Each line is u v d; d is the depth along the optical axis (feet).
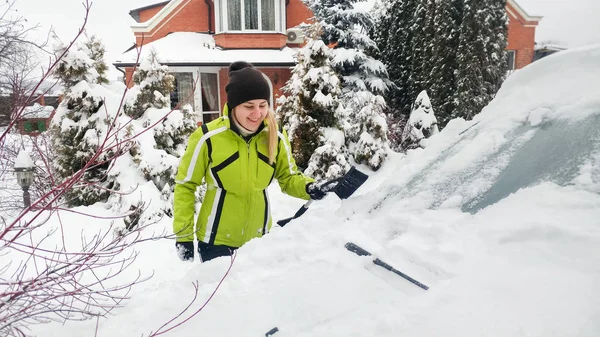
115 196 16.71
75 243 12.43
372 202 5.65
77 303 5.62
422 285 3.64
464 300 3.18
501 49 34.09
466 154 5.35
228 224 6.43
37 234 12.68
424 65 38.27
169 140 19.52
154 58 19.84
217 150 6.11
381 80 38.75
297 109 23.88
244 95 5.89
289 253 4.81
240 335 3.62
